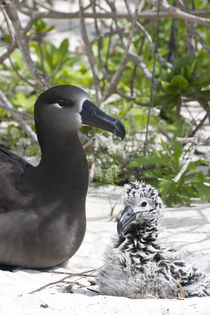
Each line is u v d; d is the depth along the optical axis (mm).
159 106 8609
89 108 5477
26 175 5562
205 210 7047
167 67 10141
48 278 5242
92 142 7672
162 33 12383
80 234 5578
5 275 5121
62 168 5496
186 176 7406
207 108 8891
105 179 8133
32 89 11445
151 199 4840
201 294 4707
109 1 8898
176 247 5574
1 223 5301
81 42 15008
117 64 12062
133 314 4125
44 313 4176
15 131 8961
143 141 9180
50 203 5434
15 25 7613
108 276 4734
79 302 4387
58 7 17547
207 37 11672
